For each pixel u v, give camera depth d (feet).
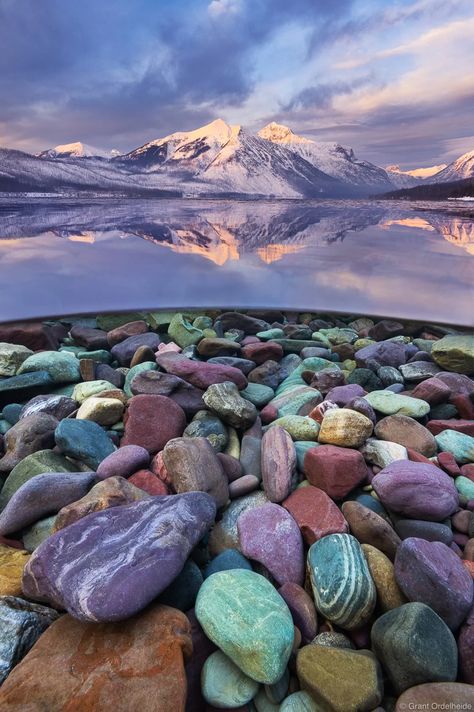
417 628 3.37
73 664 3.07
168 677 2.98
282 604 3.62
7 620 3.51
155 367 8.12
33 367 7.93
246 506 5.02
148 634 3.24
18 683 2.95
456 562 4.02
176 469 4.97
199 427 6.08
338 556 3.99
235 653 3.27
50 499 4.81
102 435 5.98
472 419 6.98
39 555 3.65
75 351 9.58
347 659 3.33
